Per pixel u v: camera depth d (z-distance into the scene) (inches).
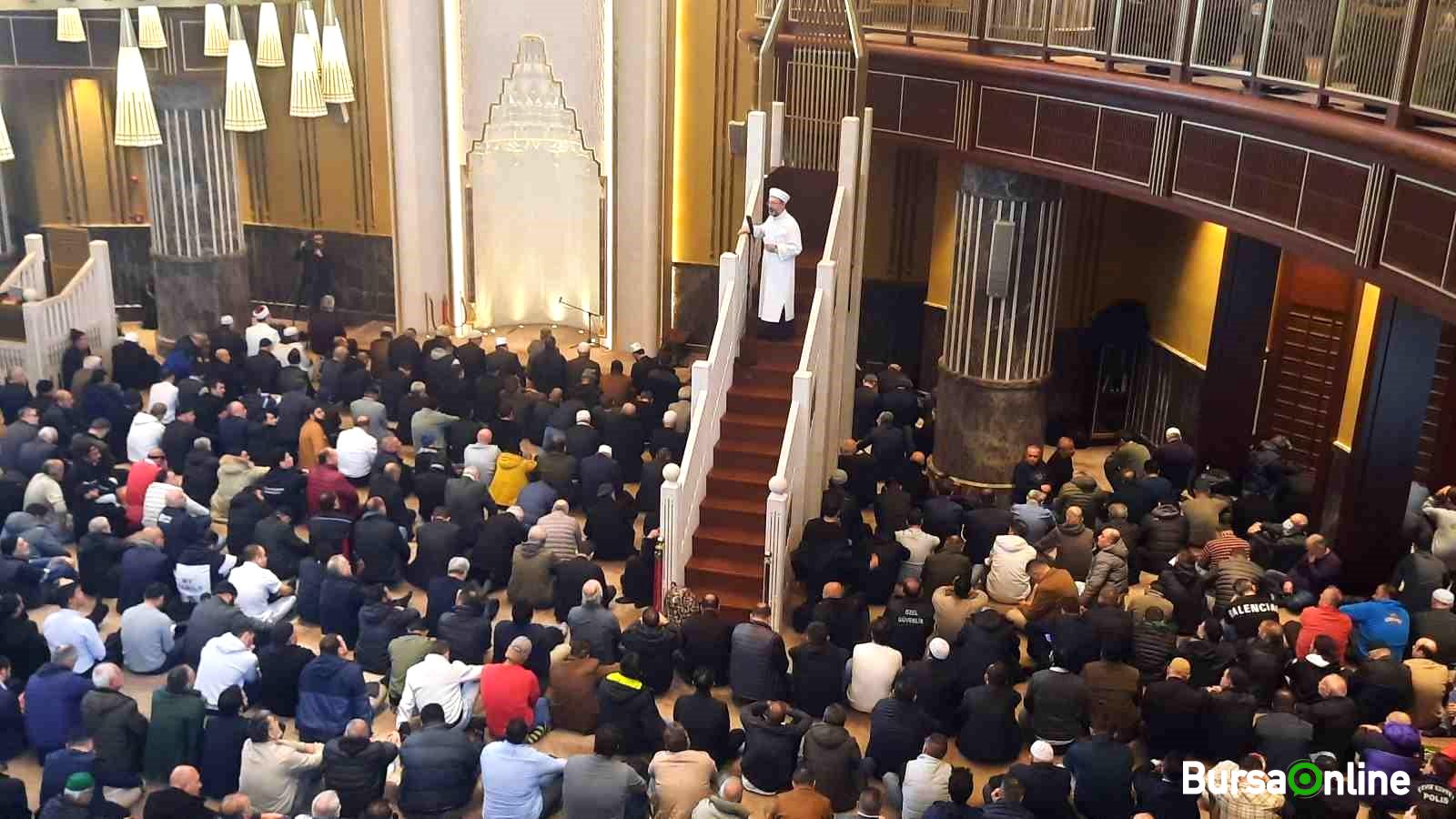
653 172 718.5
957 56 526.0
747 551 489.1
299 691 389.4
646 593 477.7
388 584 481.4
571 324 781.3
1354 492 460.1
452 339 757.3
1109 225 646.5
